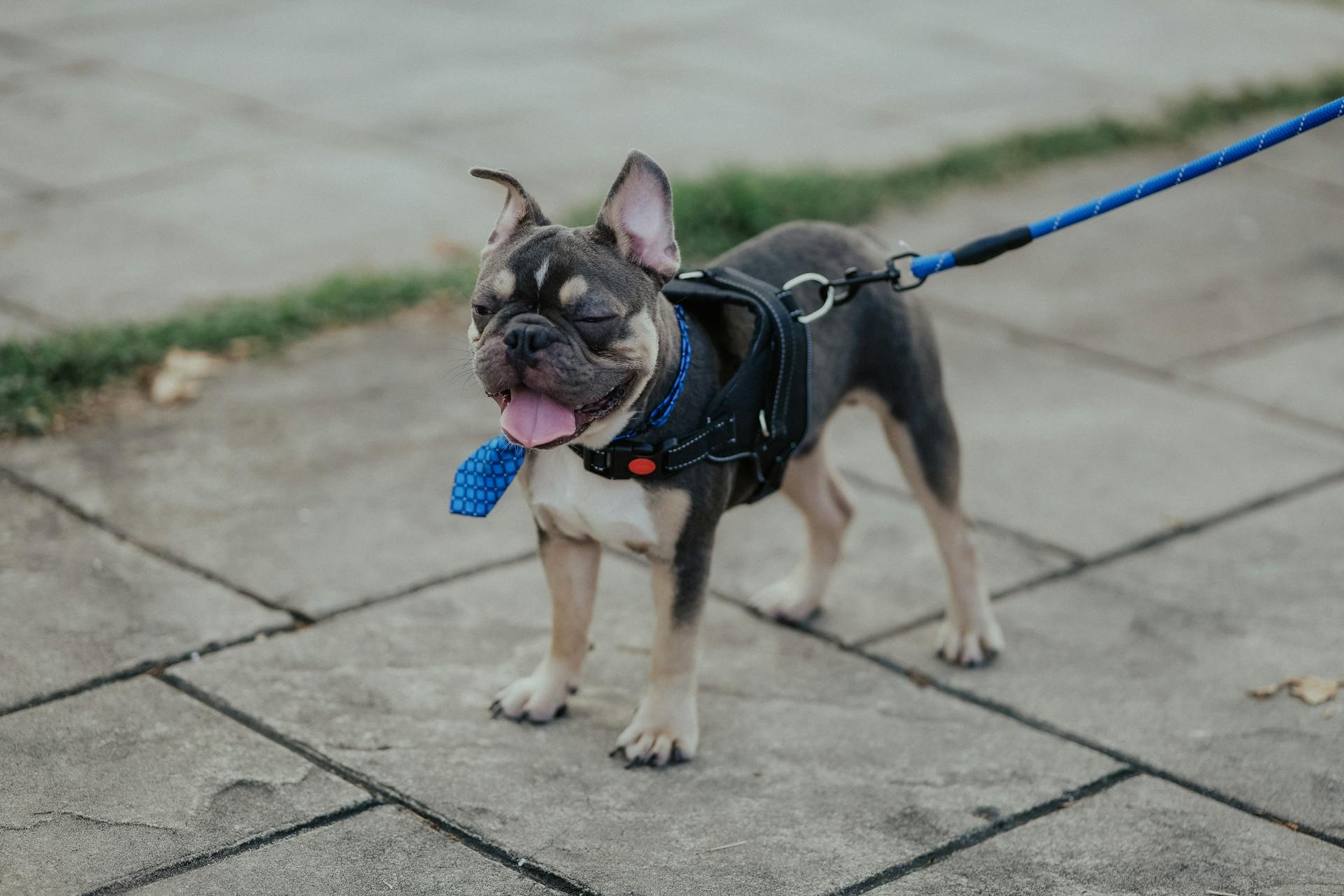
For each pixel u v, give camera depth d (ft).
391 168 12.03
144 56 14.67
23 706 7.47
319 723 7.48
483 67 14.82
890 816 7.22
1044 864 7.06
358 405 9.34
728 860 7.04
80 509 8.48
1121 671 7.87
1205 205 12.29
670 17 17.06
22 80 13.73
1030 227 7.63
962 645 7.91
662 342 7.18
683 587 7.36
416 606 8.06
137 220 10.89
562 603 7.51
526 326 6.88
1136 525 8.70
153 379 9.39
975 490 8.91
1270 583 8.33
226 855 6.97
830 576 8.15
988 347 10.10
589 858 7.02
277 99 13.56
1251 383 9.81
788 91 14.51
